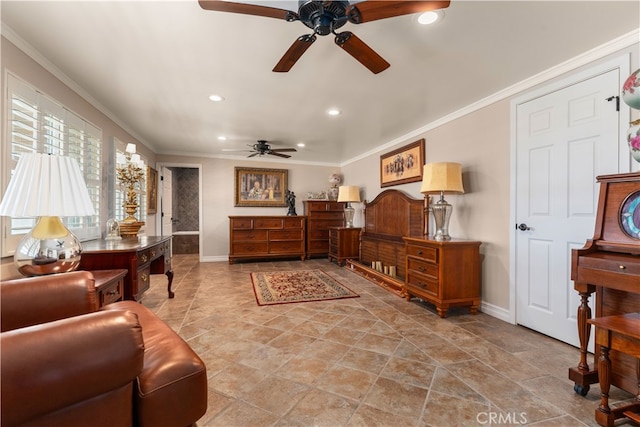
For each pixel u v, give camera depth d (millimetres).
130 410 872
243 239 5691
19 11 1643
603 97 2006
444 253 2787
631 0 1543
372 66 1853
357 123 3803
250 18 1713
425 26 1789
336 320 2707
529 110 2502
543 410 1479
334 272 4863
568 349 2135
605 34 1872
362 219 5699
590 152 2078
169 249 3461
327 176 6801
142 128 4051
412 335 2377
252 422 1386
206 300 3307
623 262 1434
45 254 1644
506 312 2701
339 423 1384
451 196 3416
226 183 6059
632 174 1530
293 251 5984
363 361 1960
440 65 2287
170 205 6215
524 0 1549
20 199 1480
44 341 684
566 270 2227
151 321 1406
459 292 2828
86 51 2076
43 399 664
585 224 2105
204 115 3498
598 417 1384
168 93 2838
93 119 2986
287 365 1907
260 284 4023
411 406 1506
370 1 1282
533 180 2469
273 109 3295
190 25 1784
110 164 3355
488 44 1990
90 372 726
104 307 1597
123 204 3477
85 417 762
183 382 981
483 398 1573
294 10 1707
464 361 1961
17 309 1221
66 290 1347
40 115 2107
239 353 2066
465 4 1581
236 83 2621
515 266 2619
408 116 3521
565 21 1736
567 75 2223
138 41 1953
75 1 1567
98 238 3035
